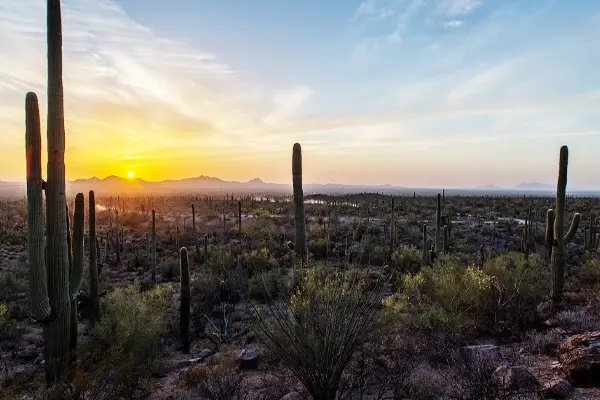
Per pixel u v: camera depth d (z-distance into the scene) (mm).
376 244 30234
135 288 16109
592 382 5379
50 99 7996
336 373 4738
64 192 8281
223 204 99500
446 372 5953
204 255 30266
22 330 14328
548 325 8602
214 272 21891
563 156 11125
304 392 5766
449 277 10047
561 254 11039
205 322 14070
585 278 15633
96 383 6426
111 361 6852
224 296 16016
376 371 5934
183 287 11883
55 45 7969
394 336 7625
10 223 53344
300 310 5238
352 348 4871
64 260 8203
